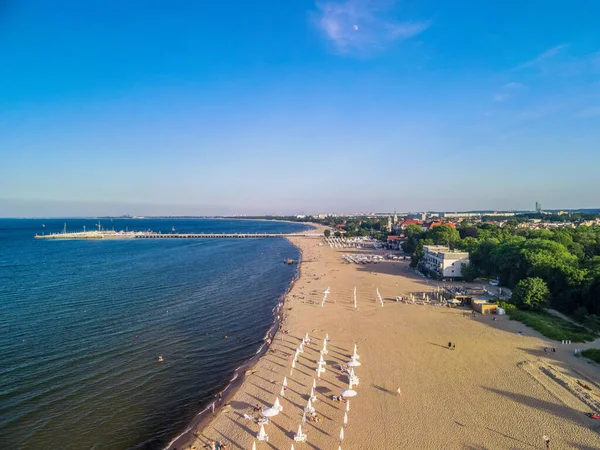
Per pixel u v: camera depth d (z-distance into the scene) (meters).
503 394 52.94
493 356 65.62
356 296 111.94
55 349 70.56
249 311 98.12
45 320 87.25
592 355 63.75
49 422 48.00
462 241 186.12
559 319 85.19
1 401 52.34
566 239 148.50
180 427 47.59
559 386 54.53
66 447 43.50
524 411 48.69
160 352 70.56
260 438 43.78
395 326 82.81
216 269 164.88
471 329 80.00
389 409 49.69
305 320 87.94
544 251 111.31
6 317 89.06
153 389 56.91
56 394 54.66
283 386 55.91
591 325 78.06
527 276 108.06
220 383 59.19
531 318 83.81
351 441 43.28
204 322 88.44
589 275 89.62
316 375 59.78
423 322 85.38
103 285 127.00
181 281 135.88
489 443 42.59
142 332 80.75
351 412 49.16
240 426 47.00
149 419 49.22
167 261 190.25
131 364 65.19
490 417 47.53
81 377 59.91
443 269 134.00
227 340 77.25
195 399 54.41
